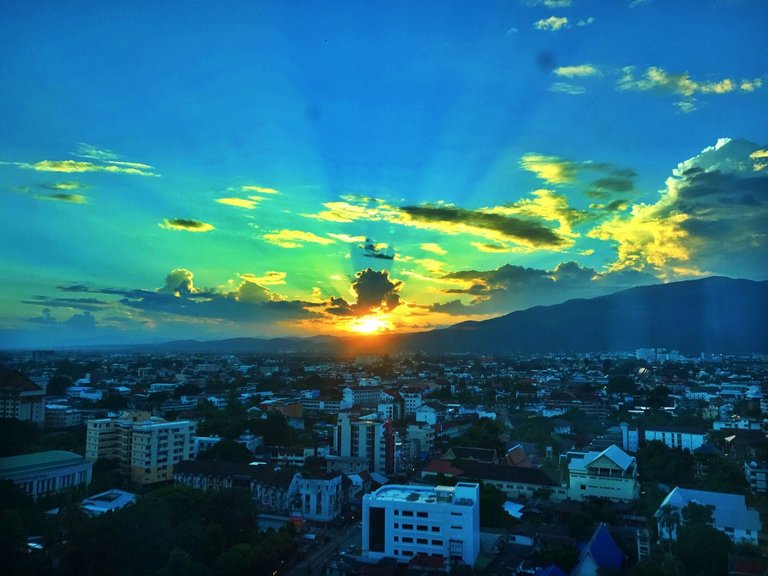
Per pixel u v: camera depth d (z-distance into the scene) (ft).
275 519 575.38
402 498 481.46
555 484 622.95
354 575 428.56
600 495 599.98
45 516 497.05
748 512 453.58
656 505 556.92
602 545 422.82
